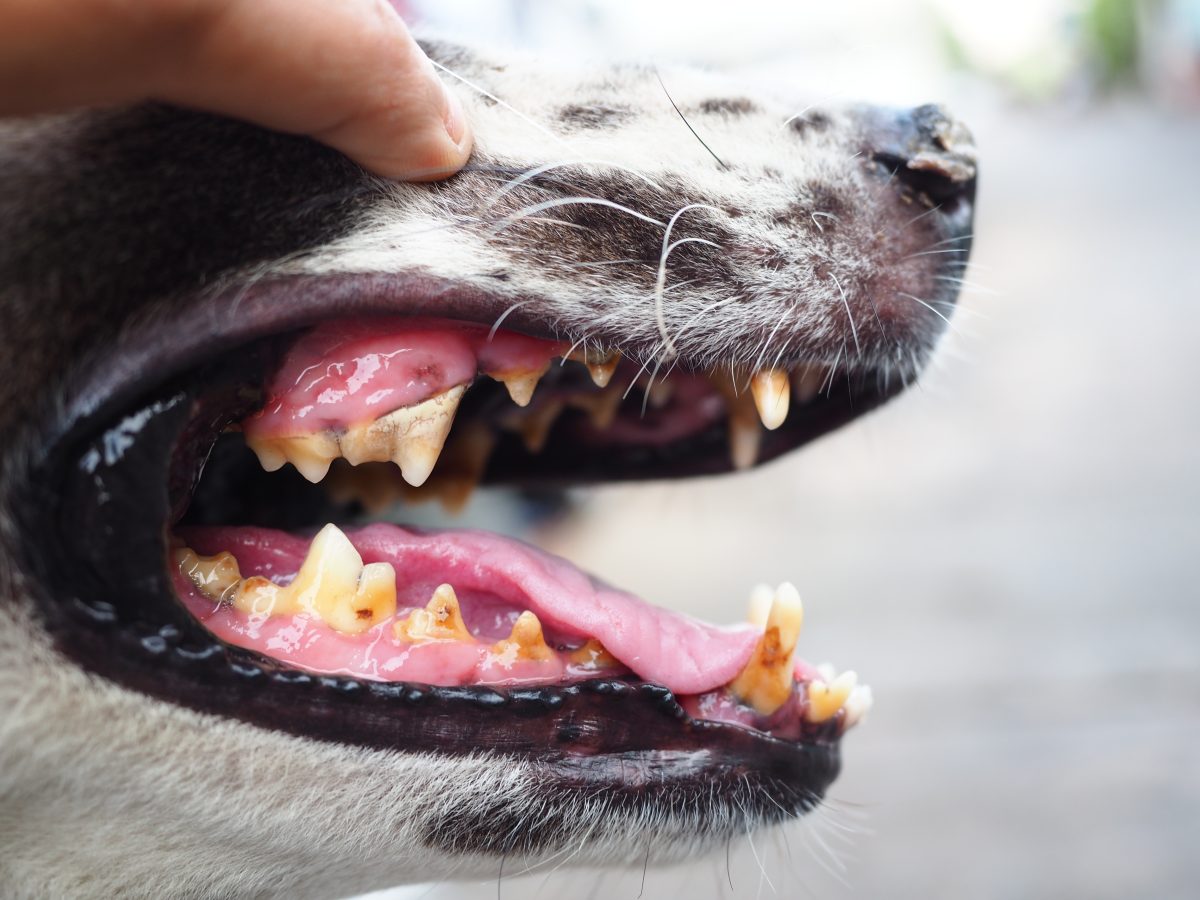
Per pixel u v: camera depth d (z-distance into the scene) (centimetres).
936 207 28
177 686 23
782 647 27
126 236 23
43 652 22
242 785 24
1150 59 311
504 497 56
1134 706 63
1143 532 83
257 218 24
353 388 26
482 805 25
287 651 24
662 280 25
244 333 24
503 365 27
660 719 26
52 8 20
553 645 27
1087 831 53
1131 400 109
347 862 25
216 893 25
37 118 23
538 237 25
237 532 27
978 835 53
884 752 60
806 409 30
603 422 31
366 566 25
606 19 99
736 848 27
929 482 95
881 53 146
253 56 21
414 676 25
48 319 23
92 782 23
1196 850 52
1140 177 202
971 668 66
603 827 25
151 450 23
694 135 26
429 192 25
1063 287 143
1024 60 320
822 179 27
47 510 22
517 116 26
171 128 23
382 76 23
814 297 27
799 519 89
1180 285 142
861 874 51
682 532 86
